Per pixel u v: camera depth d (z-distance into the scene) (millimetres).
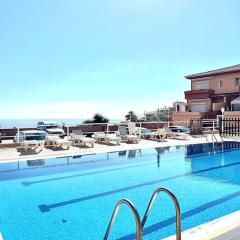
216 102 35312
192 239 4273
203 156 14328
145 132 19703
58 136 17484
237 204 7270
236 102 30859
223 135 21016
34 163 11906
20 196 8102
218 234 4375
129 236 5551
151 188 8922
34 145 14375
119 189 8805
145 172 11031
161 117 44531
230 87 33875
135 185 9242
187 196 7980
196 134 22609
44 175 10328
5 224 6199
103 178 10086
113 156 13688
